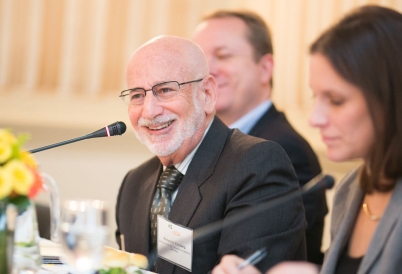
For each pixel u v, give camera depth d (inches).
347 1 303.9
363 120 106.7
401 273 107.1
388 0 295.6
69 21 342.6
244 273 114.6
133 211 177.8
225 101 243.9
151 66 165.5
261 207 141.8
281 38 317.4
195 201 157.6
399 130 103.7
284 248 148.3
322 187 129.8
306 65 312.5
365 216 123.4
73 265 121.0
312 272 106.9
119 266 123.4
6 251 108.0
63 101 342.0
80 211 119.8
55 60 344.5
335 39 107.3
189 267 149.6
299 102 315.0
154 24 335.6
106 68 341.1
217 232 151.9
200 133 166.4
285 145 216.5
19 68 346.0
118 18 339.3
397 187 112.5
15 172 106.7
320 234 197.5
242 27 246.4
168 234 153.6
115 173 330.6
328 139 110.6
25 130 340.5
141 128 169.2
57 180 335.0
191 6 331.3
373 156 108.6
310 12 311.0
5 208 107.5
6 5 343.9
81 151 334.3
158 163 181.8
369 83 104.3
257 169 153.8
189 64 166.1
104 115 335.6
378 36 104.9
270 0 318.7
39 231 200.8
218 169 159.8
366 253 111.6
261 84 249.0
